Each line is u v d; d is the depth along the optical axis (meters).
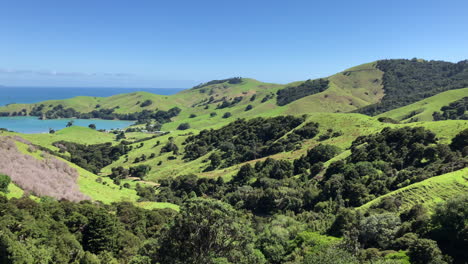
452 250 40.22
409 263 38.19
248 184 113.38
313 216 75.44
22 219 42.50
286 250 57.97
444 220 43.16
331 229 59.69
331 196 85.12
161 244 33.00
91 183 89.50
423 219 46.66
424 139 93.44
